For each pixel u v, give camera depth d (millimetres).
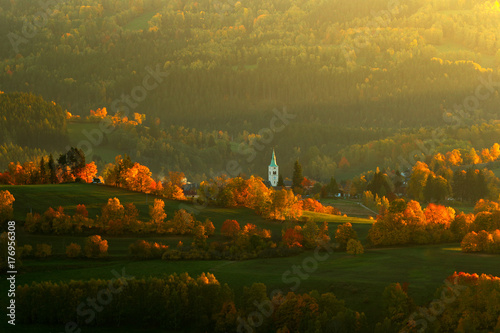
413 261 176000
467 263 170625
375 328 128750
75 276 164625
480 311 131250
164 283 148250
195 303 144250
